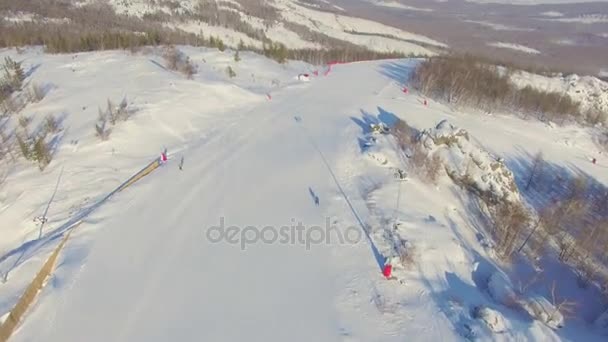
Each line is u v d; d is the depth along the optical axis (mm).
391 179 22500
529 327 14664
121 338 12633
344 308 14266
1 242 16312
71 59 35344
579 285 21078
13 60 34312
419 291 15438
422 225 19125
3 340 12156
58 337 12508
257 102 31562
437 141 25938
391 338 13383
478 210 23641
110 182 19812
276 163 22922
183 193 19625
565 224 26500
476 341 13438
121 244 16219
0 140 22172
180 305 13875
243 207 19000
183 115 26828
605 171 36625
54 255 15047
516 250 21672
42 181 19219
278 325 13422
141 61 34875
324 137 26547
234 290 14617
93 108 25984
